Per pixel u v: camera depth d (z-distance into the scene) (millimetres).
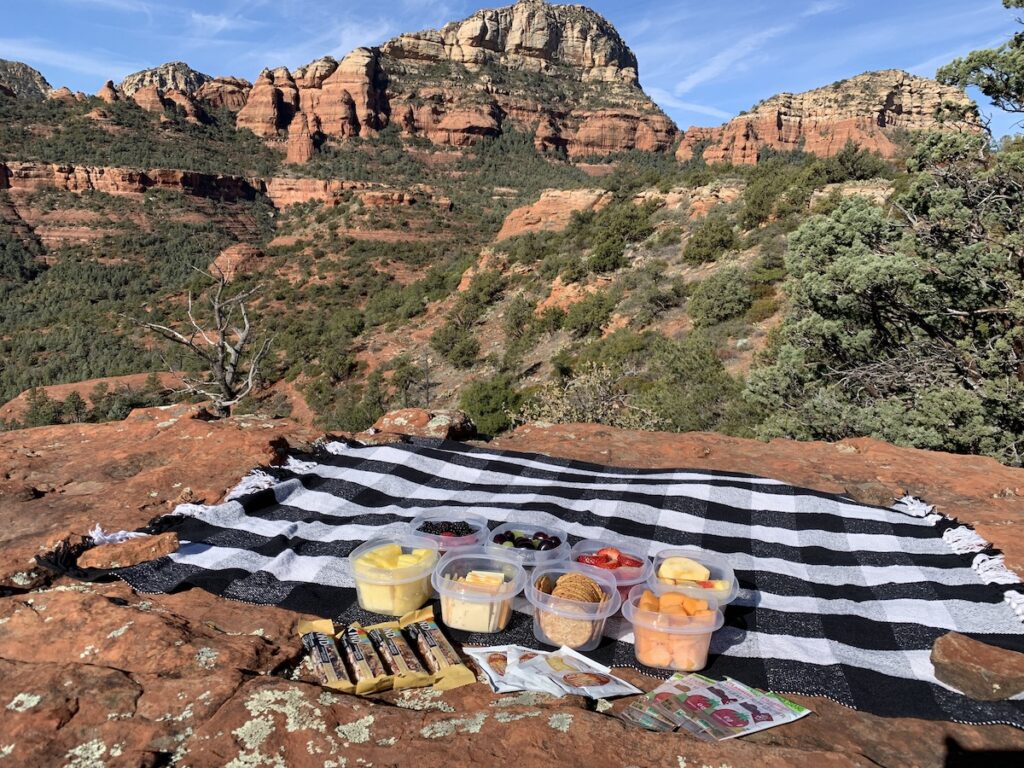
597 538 3604
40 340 68125
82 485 4109
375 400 40125
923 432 9500
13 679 2039
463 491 4258
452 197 123375
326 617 2699
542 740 1836
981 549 3516
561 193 65938
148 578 2844
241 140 146125
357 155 145875
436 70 171875
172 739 1830
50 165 105438
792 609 2938
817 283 11719
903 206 12336
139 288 86188
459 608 2621
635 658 2527
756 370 12625
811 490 4395
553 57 194375
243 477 3986
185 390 19797
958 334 11422
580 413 17891
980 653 2395
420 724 1923
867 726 2135
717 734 2016
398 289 64875
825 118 159625
